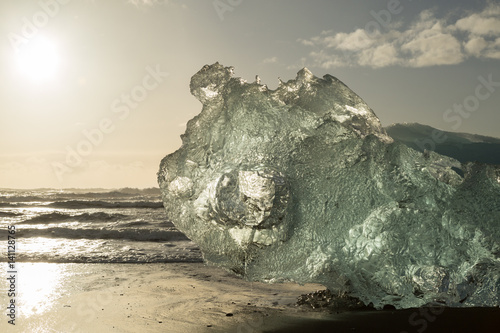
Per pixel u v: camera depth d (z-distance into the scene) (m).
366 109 4.00
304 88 4.02
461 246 3.74
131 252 9.44
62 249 9.95
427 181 3.68
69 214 19.56
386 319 3.78
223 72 4.03
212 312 4.46
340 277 3.89
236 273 4.34
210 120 4.05
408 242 3.75
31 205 28.31
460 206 3.71
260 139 3.89
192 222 4.23
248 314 4.32
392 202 3.72
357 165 3.72
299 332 3.63
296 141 3.84
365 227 3.75
